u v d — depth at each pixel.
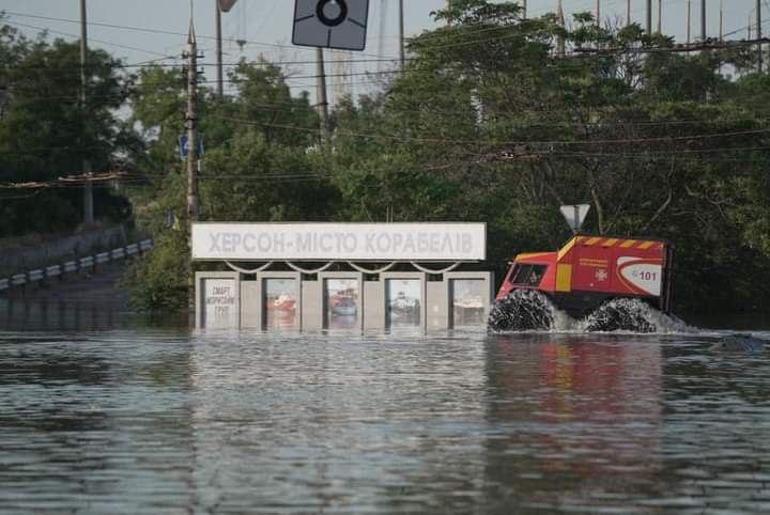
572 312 80.56
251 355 60.66
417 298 93.19
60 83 162.25
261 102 185.12
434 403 40.38
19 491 26.14
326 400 41.28
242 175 114.62
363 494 25.70
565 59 122.38
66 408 39.47
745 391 43.97
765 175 111.94
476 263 97.81
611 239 80.44
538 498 25.30
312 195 115.81
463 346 66.50
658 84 134.38
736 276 118.94
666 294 80.62
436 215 111.81
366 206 112.88
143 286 111.81
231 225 95.94
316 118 187.00
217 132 169.50
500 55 121.06
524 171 117.44
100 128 162.62
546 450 30.94
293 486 26.52
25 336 76.69
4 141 158.00
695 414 37.72
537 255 81.44
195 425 35.41
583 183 117.00
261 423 35.72
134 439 32.88
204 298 97.25
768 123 113.44
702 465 28.92
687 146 112.31
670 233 115.88
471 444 31.86
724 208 113.44
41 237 160.38
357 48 31.23
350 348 65.31
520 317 80.94
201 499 25.28
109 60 165.38
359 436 33.22
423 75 124.88
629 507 24.50
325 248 94.38
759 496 25.52
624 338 73.62
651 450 30.97
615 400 41.19
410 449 31.11
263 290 95.94
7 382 47.88
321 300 94.81
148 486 26.59
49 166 159.00
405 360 57.25
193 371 52.12
